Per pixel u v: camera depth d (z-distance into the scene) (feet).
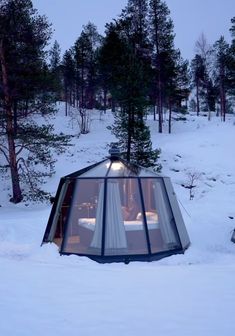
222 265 29.58
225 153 93.91
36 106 71.92
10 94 68.64
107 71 131.03
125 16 132.46
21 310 18.78
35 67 70.33
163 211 35.32
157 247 34.50
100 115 152.87
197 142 103.30
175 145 101.81
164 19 127.03
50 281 24.11
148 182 37.32
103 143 109.81
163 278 25.05
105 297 20.85
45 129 70.03
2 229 43.68
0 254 33.14
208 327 16.65
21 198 69.72
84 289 22.40
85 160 96.37
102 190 34.22
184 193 74.64
